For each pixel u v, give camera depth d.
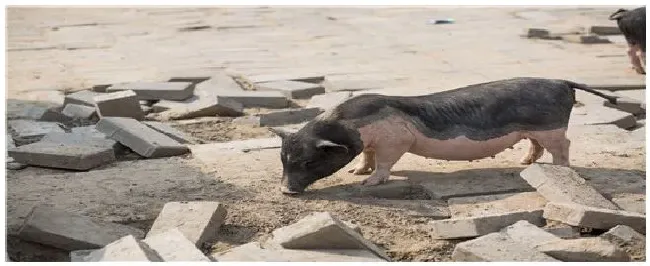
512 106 6.81
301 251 6.16
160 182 6.90
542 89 6.85
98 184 6.88
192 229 6.30
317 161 6.70
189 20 13.32
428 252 6.25
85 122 8.04
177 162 7.21
